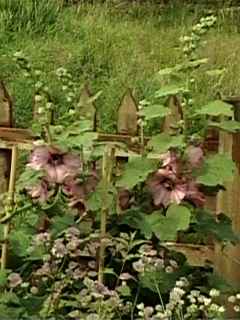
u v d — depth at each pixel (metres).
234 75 3.03
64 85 1.64
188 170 1.25
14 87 2.71
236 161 1.44
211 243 1.51
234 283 1.39
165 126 1.57
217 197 1.54
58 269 1.23
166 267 1.27
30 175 1.25
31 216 1.29
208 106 1.29
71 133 1.25
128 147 1.47
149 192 1.26
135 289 1.26
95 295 1.15
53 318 1.14
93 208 1.25
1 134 1.78
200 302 1.21
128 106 1.83
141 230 1.24
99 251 1.24
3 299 1.17
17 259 1.28
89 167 1.29
